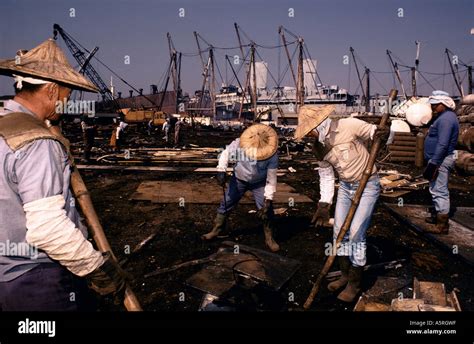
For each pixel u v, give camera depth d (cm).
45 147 122
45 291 133
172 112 5916
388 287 306
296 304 275
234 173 382
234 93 8712
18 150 118
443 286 274
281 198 620
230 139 2355
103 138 2225
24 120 127
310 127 257
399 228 466
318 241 409
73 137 2012
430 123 440
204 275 309
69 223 122
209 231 437
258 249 366
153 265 341
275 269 319
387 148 1264
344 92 7250
